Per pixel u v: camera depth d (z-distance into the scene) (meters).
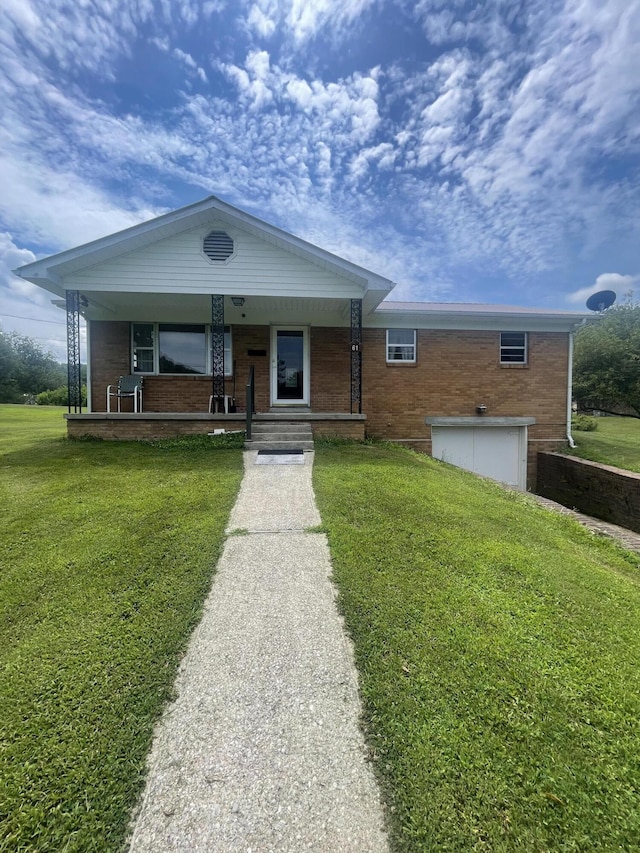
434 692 2.18
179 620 2.76
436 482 6.29
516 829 1.54
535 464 11.52
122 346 10.80
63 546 3.79
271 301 9.59
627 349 13.98
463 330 11.23
